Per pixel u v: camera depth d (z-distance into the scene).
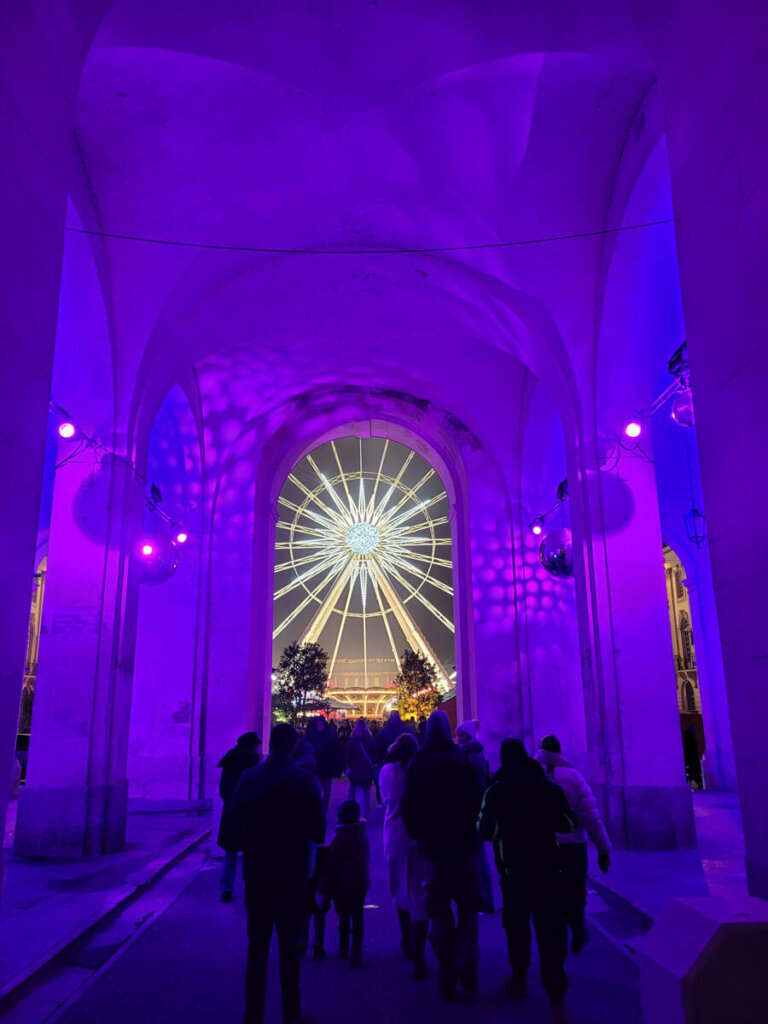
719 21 4.03
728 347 4.01
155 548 10.17
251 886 3.84
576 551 10.01
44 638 9.19
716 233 4.12
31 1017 4.04
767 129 3.59
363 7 6.68
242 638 15.13
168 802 13.93
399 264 11.23
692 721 18.09
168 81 7.41
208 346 11.88
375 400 16.41
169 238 9.29
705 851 8.64
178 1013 4.09
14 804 12.85
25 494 4.00
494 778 4.30
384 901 6.88
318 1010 4.09
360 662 32.50
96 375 9.63
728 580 4.05
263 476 16.52
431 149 8.56
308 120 8.15
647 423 9.89
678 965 2.30
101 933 5.64
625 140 8.19
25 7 3.90
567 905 4.93
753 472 3.76
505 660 15.15
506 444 15.54
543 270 9.55
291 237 10.36
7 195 3.74
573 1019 3.90
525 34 6.90
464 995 4.32
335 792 17.09
